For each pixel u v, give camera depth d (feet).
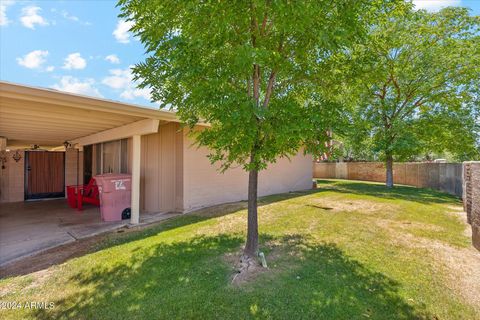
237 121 8.80
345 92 13.17
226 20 9.04
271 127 9.73
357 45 11.89
